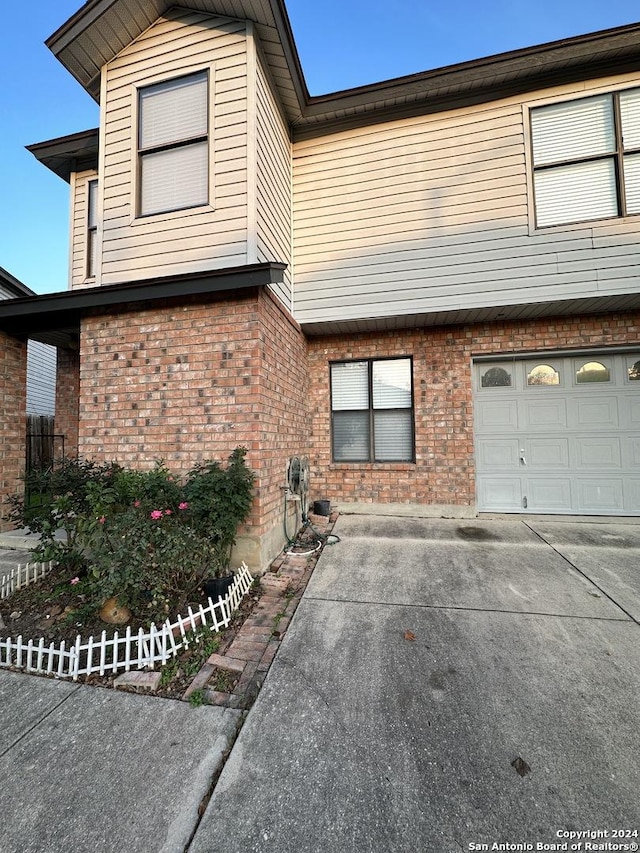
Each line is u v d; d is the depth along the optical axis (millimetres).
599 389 5551
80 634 2768
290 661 2438
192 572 3129
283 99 5066
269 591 3455
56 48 4484
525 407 5750
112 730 1932
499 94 5000
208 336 4094
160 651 2467
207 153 4309
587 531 4953
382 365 6156
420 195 5227
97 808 1532
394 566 3914
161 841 1408
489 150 5031
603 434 5527
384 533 4977
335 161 5484
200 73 4379
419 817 1477
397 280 5281
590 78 4773
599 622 2818
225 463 3959
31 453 9648
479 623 2830
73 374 7797
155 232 4398
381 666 2369
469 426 5715
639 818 1462
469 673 2291
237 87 4211
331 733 1878
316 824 1456
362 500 5996
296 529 4938
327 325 5719
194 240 4273
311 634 2734
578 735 1840
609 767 1670
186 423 4109
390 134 5320
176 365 4172
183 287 3967
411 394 6031
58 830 1450
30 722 1993
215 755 1778
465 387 5734
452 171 5137
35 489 3914
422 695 2117
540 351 5543
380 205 5344
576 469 5590
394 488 5910
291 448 5141
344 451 6250
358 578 3656
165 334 4219
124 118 4582
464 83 4941
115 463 4168
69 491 3785
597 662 2371
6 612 3164
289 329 5164
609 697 2082
